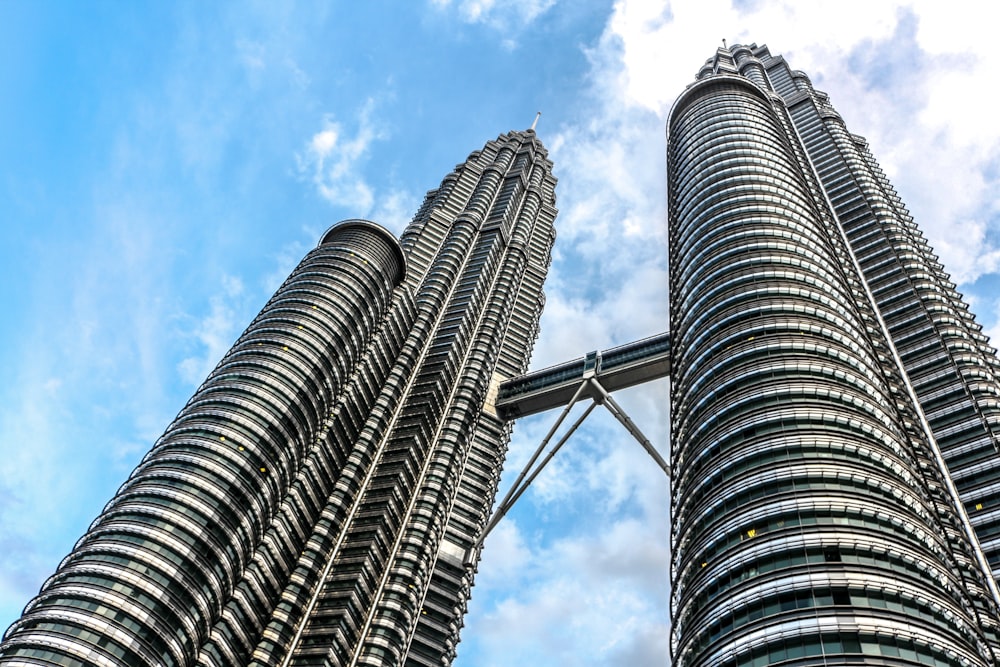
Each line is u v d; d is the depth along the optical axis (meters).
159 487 106.81
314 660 110.38
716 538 76.56
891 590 64.19
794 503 74.44
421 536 137.62
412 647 132.75
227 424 117.06
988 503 103.06
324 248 159.50
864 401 88.88
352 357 142.25
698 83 191.50
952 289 148.88
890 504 74.25
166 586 96.50
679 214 146.88
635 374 177.75
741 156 151.00
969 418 115.38
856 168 182.38
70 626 89.06
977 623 67.31
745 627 65.12
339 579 122.75
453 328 179.88
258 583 110.75
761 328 102.38
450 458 154.88
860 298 133.25
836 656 59.12
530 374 189.12
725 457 84.94
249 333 136.62
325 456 131.62
